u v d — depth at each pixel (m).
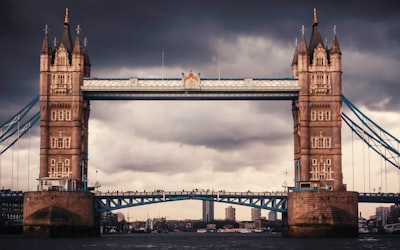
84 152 179.00
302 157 173.38
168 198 179.62
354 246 135.38
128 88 175.00
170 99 178.62
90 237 169.25
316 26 181.62
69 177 172.25
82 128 176.50
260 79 176.38
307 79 175.50
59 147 173.38
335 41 177.25
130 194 179.38
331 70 175.88
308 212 163.88
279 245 140.75
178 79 176.12
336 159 173.12
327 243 145.12
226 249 135.50
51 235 160.62
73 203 164.38
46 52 175.50
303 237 164.00
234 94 177.12
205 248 140.50
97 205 180.38
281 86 175.50
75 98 174.00
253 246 144.62
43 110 174.25
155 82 175.88
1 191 184.12
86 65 185.00
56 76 175.38
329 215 162.75
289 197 169.25
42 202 162.62
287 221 181.25
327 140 174.25
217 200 179.25
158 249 135.25
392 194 186.25
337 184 172.25
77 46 176.38
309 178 172.75
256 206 179.38
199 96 176.88
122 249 130.12
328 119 175.00
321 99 175.00
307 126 174.00
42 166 172.75
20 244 138.62
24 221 163.12
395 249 126.19
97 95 177.12
